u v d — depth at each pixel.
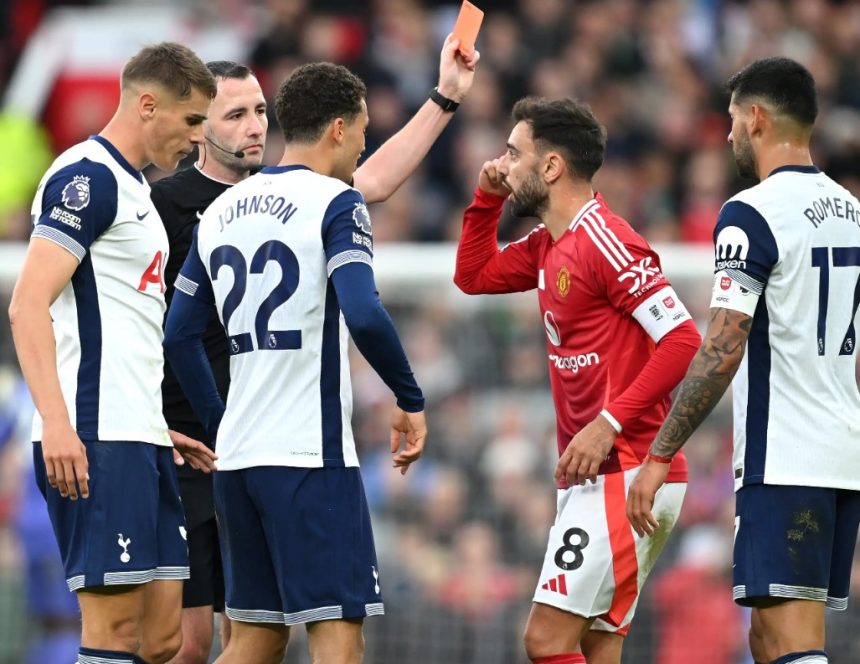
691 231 39.62
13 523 29.27
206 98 17.44
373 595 17.12
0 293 30.83
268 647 17.80
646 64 43.94
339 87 17.38
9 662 29.09
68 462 16.03
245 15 48.25
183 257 20.06
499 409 30.61
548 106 18.75
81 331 16.72
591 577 18.16
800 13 45.41
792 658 16.77
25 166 45.69
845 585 17.62
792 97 17.33
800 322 16.97
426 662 29.89
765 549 16.95
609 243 18.00
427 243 39.97
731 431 29.55
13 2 49.78
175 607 17.84
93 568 16.53
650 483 17.22
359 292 16.33
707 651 28.88
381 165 20.91
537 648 18.33
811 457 16.91
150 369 17.17
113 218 16.70
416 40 45.06
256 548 17.44
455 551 30.19
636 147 42.22
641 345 18.41
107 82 47.62
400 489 30.53
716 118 43.06
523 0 45.62
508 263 20.00
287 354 16.89
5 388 29.92
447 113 21.28
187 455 18.72
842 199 17.36
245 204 17.23
